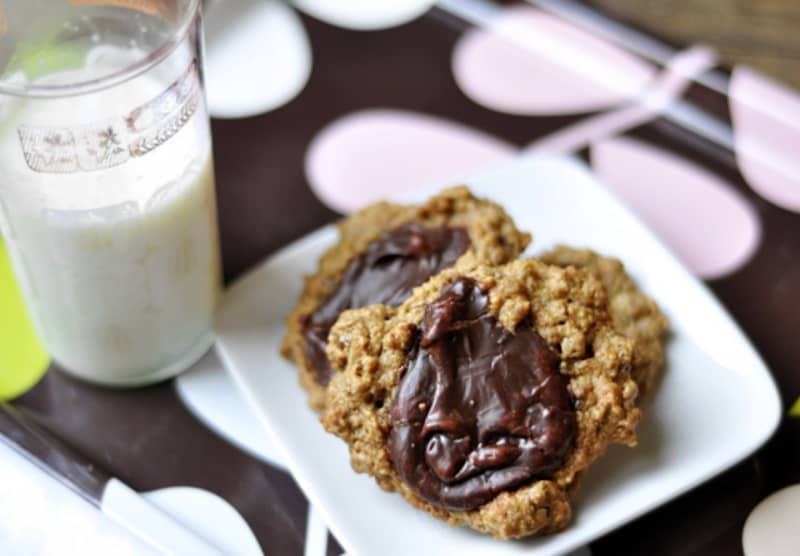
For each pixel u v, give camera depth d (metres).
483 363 0.41
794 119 0.53
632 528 0.43
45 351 0.47
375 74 0.54
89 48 0.43
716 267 0.49
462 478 0.40
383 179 0.52
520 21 0.56
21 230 0.42
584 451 0.41
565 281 0.42
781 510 0.43
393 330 0.42
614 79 0.55
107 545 0.42
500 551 0.41
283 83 0.54
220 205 0.51
